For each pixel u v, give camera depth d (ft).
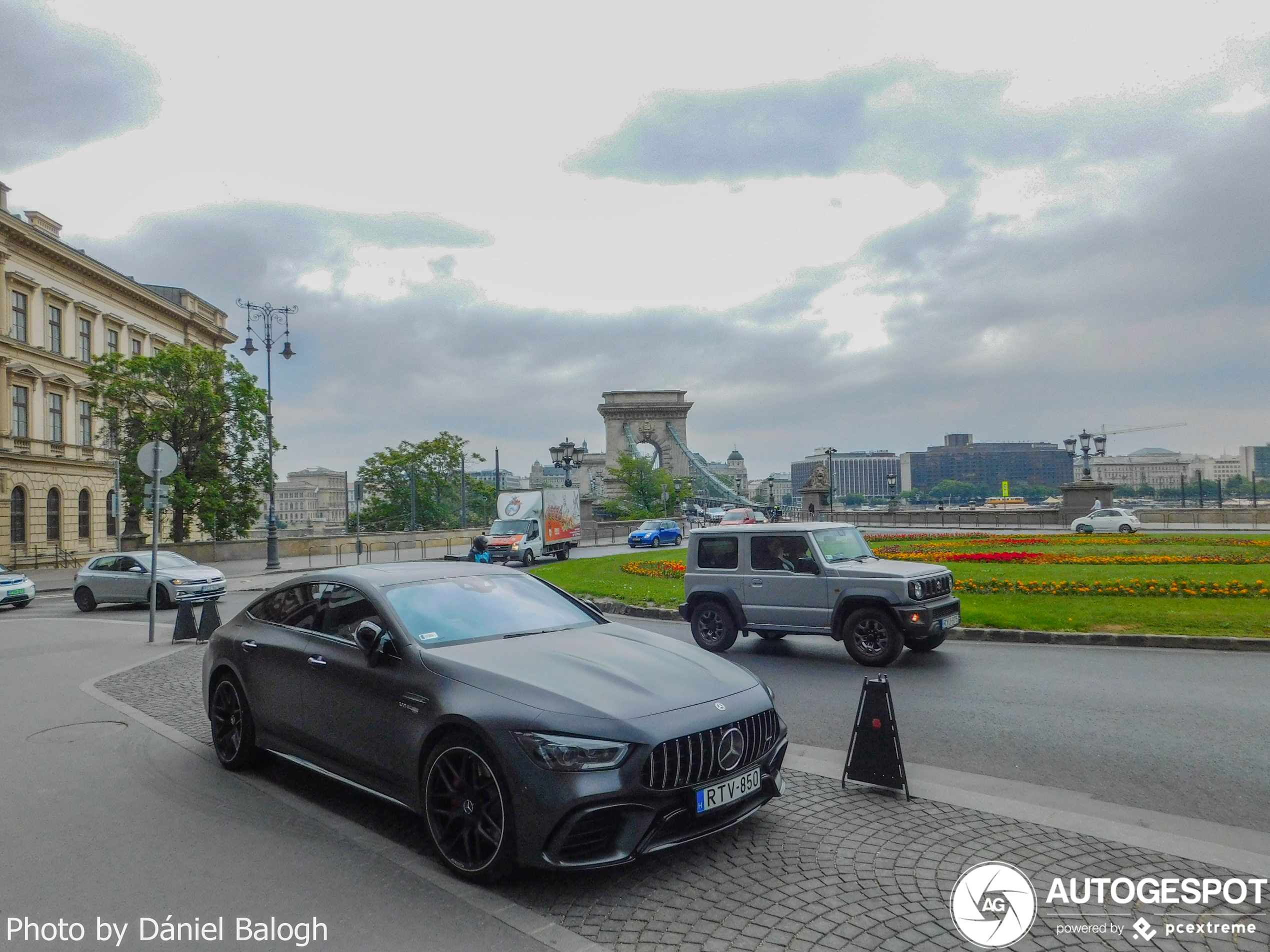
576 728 12.34
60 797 17.53
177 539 134.41
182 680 30.89
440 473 222.07
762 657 32.81
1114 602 40.70
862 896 12.19
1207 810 15.60
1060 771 18.10
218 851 14.49
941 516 162.50
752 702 14.05
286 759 17.63
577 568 80.02
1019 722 22.09
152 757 20.57
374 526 217.77
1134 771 17.93
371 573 17.80
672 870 13.23
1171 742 20.01
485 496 241.55
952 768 18.51
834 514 181.16
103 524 144.46
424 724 13.87
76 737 22.67
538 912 11.98
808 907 11.87
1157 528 131.44
